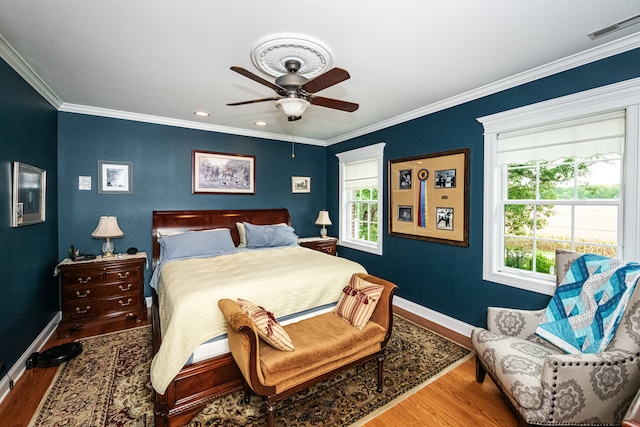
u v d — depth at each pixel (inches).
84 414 71.3
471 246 114.7
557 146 90.0
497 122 103.8
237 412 73.3
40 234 108.7
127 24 67.7
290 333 77.2
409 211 140.3
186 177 158.7
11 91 85.0
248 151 178.1
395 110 133.9
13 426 67.4
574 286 73.3
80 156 133.5
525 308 98.1
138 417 70.7
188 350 71.4
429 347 105.7
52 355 93.6
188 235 136.0
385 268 155.6
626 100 75.2
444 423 69.4
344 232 193.2
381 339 81.0
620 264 66.7
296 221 198.5
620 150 77.8
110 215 140.8
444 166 123.3
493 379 70.8
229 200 172.4
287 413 72.6
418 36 72.2
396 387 82.9
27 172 95.3
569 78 85.8
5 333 81.0
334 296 100.5
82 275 119.9
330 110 134.2
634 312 60.2
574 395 56.1
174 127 154.8
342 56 82.4
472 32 70.6
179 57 83.7
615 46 75.6
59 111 128.1
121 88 108.1
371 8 61.4
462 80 99.9
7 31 70.6
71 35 72.4
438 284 128.0
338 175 196.5
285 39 72.4
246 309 72.8
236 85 104.5
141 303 132.2
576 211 89.9
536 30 69.8
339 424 68.9
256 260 123.3
